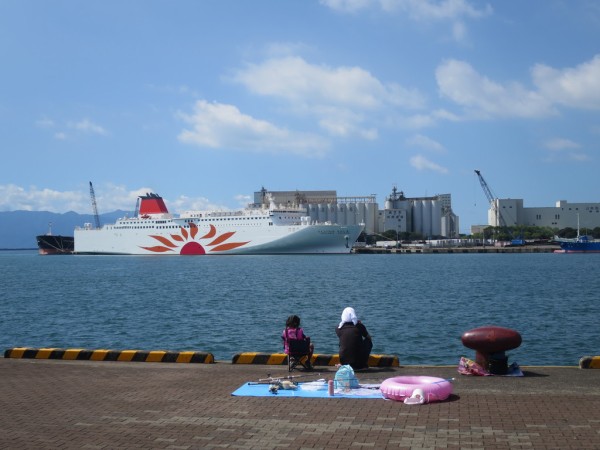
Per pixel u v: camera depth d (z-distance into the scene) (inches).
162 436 503.8
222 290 3031.5
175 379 732.0
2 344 1536.7
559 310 2094.0
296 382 705.0
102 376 751.1
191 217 7386.8
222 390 671.1
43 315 2111.2
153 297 2716.5
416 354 1306.6
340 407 591.2
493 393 641.0
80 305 2421.3
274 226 6865.2
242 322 1851.6
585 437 483.5
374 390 657.0
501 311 2073.1
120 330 1734.7
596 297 2551.7
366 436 496.7
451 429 511.2
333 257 6973.4
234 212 7308.1
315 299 2532.0
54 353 885.2
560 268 4943.4
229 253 7170.3
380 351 1342.3
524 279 3681.1
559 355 1305.4
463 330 1633.9
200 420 550.9
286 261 6063.0
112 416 566.3
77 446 478.3
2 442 487.8
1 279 4188.0
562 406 582.9
